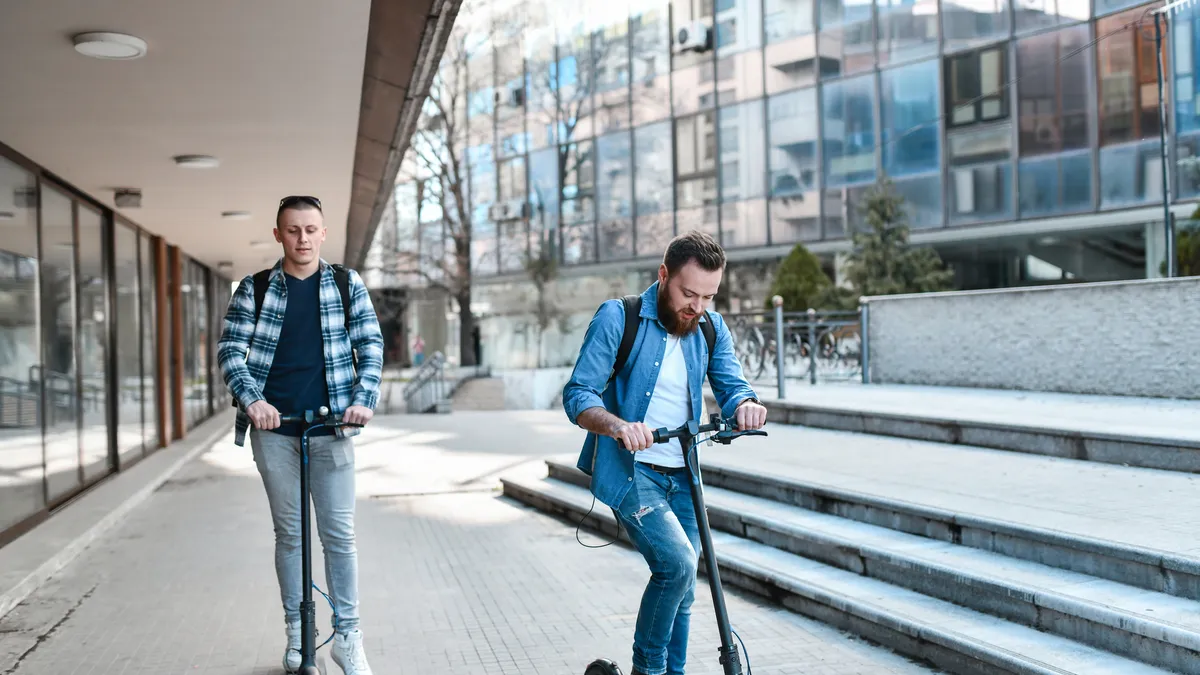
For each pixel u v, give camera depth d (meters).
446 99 29.83
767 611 4.70
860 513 5.34
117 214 10.38
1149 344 8.09
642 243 24.36
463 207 26.77
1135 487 5.16
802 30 20.38
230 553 6.37
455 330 34.62
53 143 6.84
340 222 11.56
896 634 3.99
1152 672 3.21
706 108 22.53
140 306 11.53
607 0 24.83
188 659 4.19
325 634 4.58
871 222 17.42
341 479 3.85
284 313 3.81
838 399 9.29
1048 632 3.70
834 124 19.89
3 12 4.29
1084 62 15.98
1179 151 14.98
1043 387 9.08
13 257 6.88
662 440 2.74
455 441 13.02
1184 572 3.60
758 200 21.47
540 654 4.18
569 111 26.17
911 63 18.47
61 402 7.99
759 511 5.76
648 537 2.93
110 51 4.77
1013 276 18.58
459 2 4.29
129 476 9.70
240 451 12.62
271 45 4.84
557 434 13.85
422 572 5.74
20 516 6.79
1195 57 14.75
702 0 22.47
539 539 6.70
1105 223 16.72
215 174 8.26
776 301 9.70
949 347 10.15
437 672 3.97
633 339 3.01
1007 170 17.09
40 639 4.51
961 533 4.66
